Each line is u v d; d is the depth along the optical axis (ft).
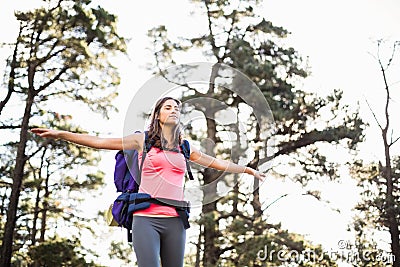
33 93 51.78
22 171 52.29
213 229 43.88
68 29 50.52
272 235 44.86
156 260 9.30
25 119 52.01
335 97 49.47
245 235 45.19
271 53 49.80
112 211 9.85
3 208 60.34
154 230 9.48
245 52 46.65
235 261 43.96
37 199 65.00
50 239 54.90
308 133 49.19
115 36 50.47
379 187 56.18
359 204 55.31
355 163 53.21
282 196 47.52
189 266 49.65
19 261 62.39
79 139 9.59
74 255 51.49
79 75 51.85
